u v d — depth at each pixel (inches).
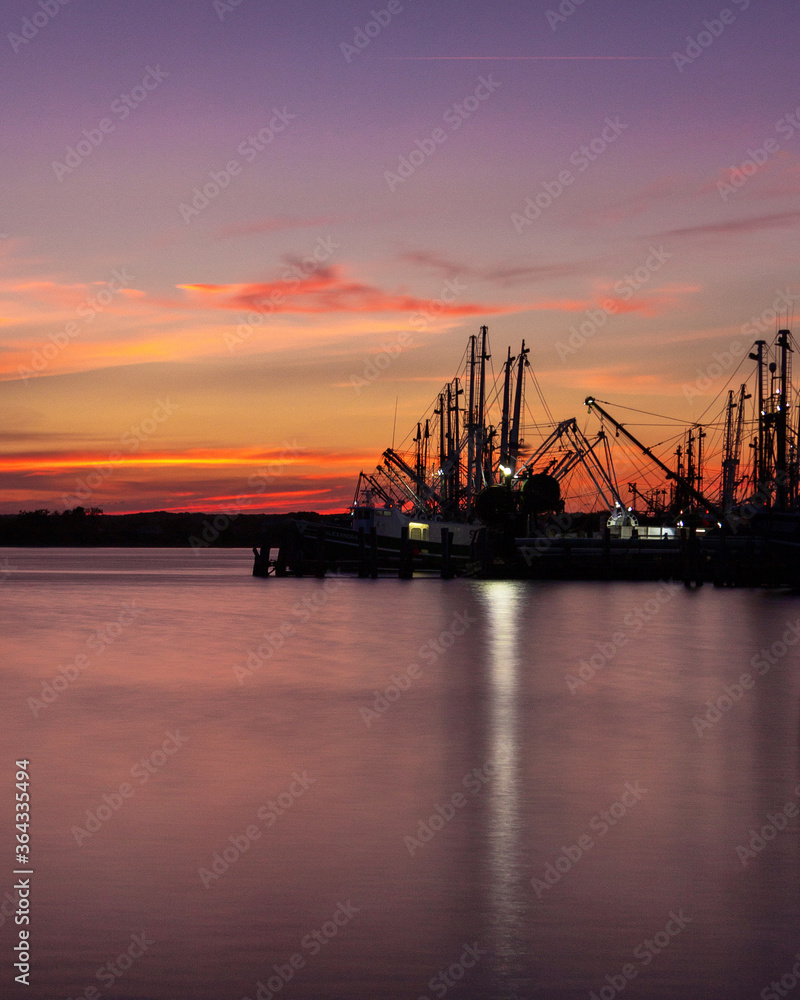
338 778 935.0
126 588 4753.9
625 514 5054.1
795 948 560.1
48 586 5017.2
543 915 604.1
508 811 823.7
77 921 594.6
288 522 5492.1
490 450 5167.3
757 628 2593.5
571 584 4576.8
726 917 601.6
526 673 1724.9
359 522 5157.5
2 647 2172.7
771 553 4424.2
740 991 512.4
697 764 995.3
